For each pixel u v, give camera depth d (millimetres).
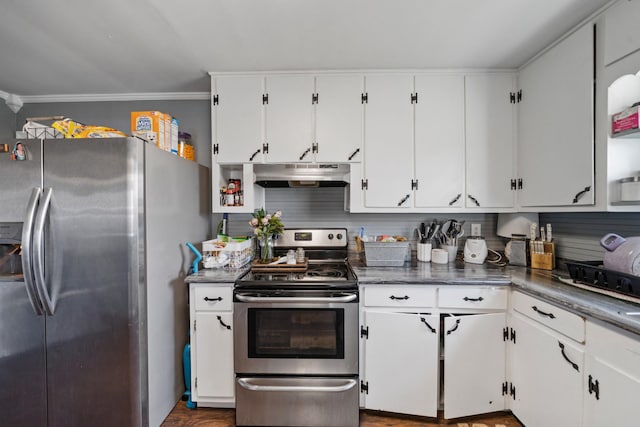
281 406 1640
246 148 2049
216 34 1617
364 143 2047
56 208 1434
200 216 2225
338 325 1627
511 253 2057
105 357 1464
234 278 1720
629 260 1245
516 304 1601
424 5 1394
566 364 1263
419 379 1651
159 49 1764
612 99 1359
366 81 2037
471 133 2021
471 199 2025
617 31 1316
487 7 1407
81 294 1451
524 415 1531
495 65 1968
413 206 2047
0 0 1326
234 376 1711
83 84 2242
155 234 1593
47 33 1593
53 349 1470
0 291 1460
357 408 1634
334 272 1927
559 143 1639
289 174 2068
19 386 1483
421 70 2025
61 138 1473
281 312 1651
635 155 1361
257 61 1913
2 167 1432
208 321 1721
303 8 1411
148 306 1524
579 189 1506
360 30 1590
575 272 1501
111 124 2457
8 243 1440
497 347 1655
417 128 2033
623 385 1015
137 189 1443
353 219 2402
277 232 2127
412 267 1995
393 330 1672
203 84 2273
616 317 1022
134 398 1463
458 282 1655
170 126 1962
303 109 2039
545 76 1745
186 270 1964
